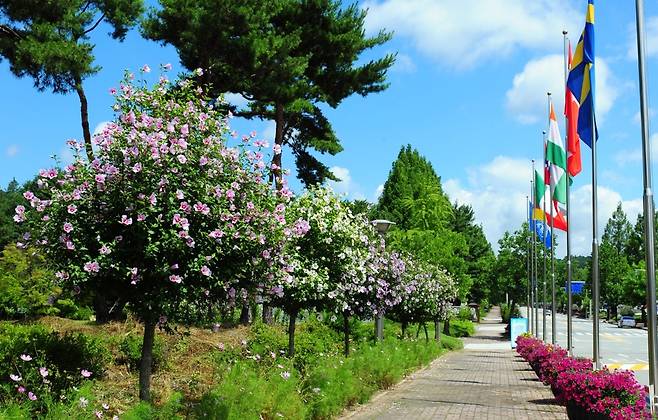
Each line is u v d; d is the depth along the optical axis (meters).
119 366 9.96
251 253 7.29
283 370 10.20
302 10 23.53
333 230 12.33
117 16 18.02
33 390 6.82
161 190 6.70
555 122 19.66
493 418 11.06
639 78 9.83
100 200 6.74
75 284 6.90
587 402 9.16
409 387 15.70
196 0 19.28
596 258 13.67
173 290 6.82
